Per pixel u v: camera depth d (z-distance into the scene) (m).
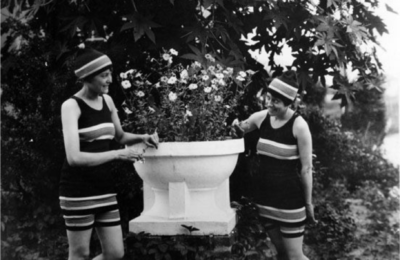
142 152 3.79
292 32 5.09
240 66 4.61
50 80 5.54
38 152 5.70
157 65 4.99
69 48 4.98
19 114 5.77
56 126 5.62
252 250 4.28
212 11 4.64
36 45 5.62
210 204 3.97
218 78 4.04
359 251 5.18
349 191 8.42
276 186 3.85
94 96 3.48
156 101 4.93
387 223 6.27
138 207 5.35
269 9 4.69
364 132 10.61
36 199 5.75
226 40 4.86
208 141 3.77
